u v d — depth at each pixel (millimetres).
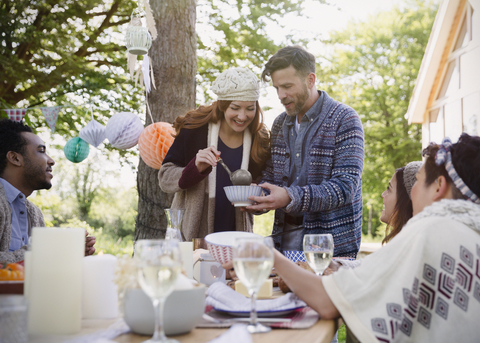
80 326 983
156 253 862
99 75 8586
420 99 11656
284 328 1048
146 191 4500
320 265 1612
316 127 2484
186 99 4676
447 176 1368
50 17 8273
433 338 1115
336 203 2248
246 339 762
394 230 2270
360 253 6676
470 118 10195
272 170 2809
